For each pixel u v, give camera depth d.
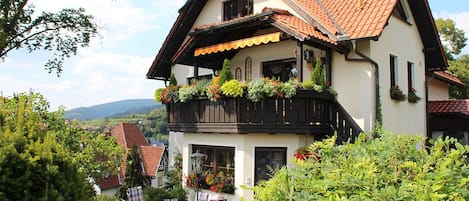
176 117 11.95
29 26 15.68
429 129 15.23
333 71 11.20
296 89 9.74
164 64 15.09
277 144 10.54
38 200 3.94
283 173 3.44
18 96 8.28
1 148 3.90
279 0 12.31
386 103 11.43
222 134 11.37
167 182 13.62
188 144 12.51
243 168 10.68
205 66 13.15
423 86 14.62
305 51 11.29
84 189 4.56
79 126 10.12
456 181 3.07
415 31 14.16
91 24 16.67
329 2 12.33
